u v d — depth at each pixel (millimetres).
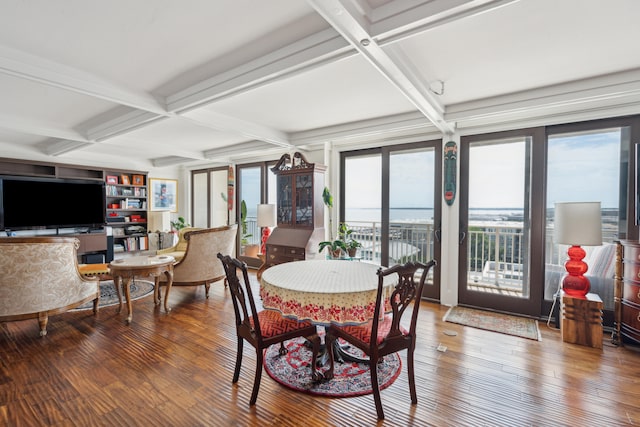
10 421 1667
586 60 2137
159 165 6633
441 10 1450
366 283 2018
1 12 1607
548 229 3221
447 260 3668
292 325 1988
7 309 2576
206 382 2057
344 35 1623
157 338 2729
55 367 2225
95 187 5859
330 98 2945
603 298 2945
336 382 2053
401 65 2047
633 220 2775
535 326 3018
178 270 3738
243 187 6070
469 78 2432
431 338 2744
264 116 3535
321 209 4250
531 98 2656
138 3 1548
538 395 1919
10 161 4965
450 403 1844
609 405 1820
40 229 5305
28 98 2945
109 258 5898
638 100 2680
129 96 2619
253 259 5801
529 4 1536
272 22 1746
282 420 1705
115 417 1711
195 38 1898
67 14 1634
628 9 1565
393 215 4125
